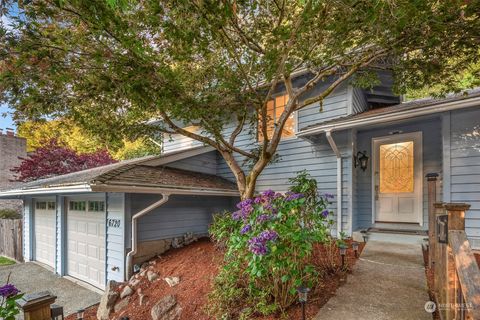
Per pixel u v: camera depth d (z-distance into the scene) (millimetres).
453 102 4273
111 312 4414
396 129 5883
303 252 2930
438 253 2730
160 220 6258
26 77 2986
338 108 6492
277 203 3281
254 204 3590
